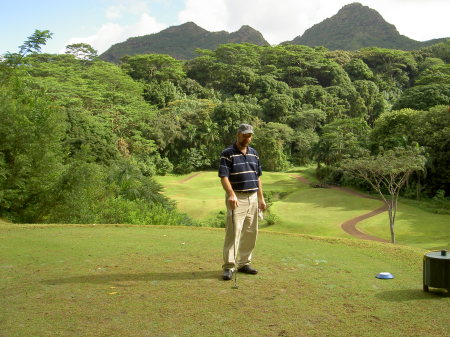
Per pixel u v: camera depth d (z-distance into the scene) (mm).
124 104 85375
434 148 47719
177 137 81625
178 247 7312
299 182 64688
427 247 27250
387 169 30281
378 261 6438
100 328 3715
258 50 148000
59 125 17859
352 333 3627
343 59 147750
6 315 4016
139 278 5273
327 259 6504
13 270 5660
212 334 3604
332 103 111562
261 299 4500
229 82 121250
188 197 53531
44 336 3541
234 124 86188
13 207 17141
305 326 3777
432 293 4730
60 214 17750
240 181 5328
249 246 5578
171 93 107000
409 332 3639
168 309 4184
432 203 44156
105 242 7805
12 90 19609
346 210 41812
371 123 118625
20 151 16797
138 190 33719
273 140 78812
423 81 97000
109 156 41625
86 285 4969
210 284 5031
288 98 102438
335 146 62594
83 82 83188
